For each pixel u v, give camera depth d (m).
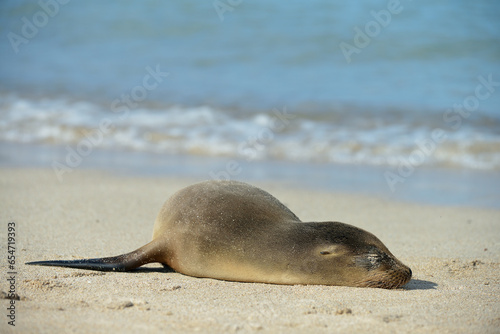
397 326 12.61
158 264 18.52
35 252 19.12
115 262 17.05
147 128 41.50
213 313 13.19
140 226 23.34
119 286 15.43
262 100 45.22
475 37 55.97
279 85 48.38
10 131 41.50
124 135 40.75
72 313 12.72
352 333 12.09
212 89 47.88
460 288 16.11
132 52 57.88
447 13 61.75
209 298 14.50
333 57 54.22
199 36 60.78
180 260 16.88
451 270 18.20
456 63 51.84
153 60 55.47
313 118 41.97
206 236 16.55
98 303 13.69
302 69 51.78
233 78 50.41
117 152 38.41
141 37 61.41
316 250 15.91
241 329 12.12
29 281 15.32
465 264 18.89
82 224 23.25
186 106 44.81
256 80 49.72
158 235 17.70
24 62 56.41
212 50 56.94
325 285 15.79
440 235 23.44
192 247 16.64
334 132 39.88
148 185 30.94
